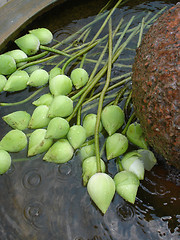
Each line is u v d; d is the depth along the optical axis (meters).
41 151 0.87
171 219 0.78
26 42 1.05
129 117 0.95
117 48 1.11
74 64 1.07
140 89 0.74
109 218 0.78
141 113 0.76
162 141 0.73
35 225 0.77
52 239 0.75
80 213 0.79
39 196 0.81
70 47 1.11
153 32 0.76
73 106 0.97
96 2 1.20
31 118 0.91
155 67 0.70
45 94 0.97
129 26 1.17
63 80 0.95
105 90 0.94
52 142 0.88
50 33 1.11
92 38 1.14
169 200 0.81
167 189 0.82
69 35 1.14
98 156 0.82
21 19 1.09
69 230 0.76
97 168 0.81
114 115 0.89
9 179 0.84
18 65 1.05
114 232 0.76
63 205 0.80
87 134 0.89
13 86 0.98
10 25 1.07
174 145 0.71
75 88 1.01
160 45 0.71
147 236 0.76
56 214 0.79
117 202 0.80
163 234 0.76
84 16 1.19
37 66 1.06
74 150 0.88
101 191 0.77
